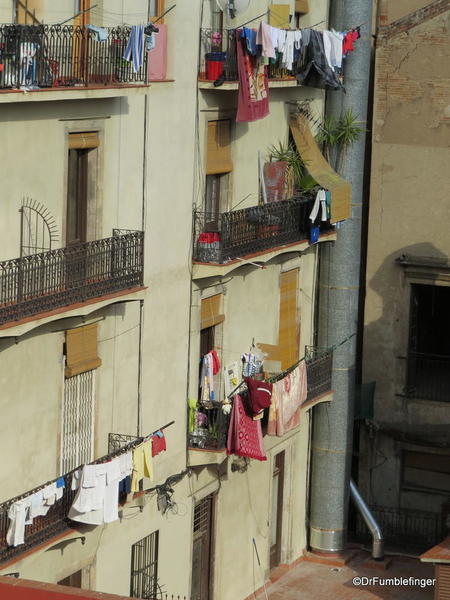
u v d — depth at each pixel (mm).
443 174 42938
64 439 30391
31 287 27266
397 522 44062
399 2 42875
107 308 31094
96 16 29250
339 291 41250
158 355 33438
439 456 44031
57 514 29578
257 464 39031
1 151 27156
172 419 34344
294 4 38188
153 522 34000
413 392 44125
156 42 31641
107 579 32469
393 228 43562
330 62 37312
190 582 36031
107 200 30625
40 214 28422
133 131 31297
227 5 33406
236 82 34156
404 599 40062
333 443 41906
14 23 27062
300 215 38125
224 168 35625
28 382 28922
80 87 27594
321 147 40625
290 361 40344
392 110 43188
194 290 34594
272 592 40031
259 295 38188
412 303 43812
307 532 42656
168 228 33156
